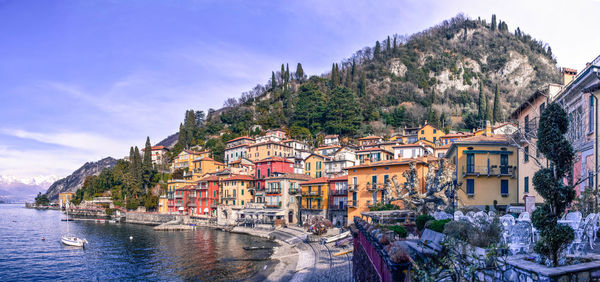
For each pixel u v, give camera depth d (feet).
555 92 133.69
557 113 49.24
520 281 45.93
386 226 98.07
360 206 243.19
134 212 482.28
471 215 73.36
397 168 225.97
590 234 57.41
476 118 599.57
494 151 171.32
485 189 170.19
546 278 41.55
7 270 189.78
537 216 47.70
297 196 318.86
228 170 400.06
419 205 133.08
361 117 605.73
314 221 246.68
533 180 50.01
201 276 169.78
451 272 44.80
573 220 54.34
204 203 403.75
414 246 70.95
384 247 50.80
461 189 165.58
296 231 274.98
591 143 94.79
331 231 235.40
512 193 168.25
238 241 269.44
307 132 586.45
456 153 175.42
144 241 280.10
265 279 156.25
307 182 307.37
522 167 160.97
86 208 602.44
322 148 447.83
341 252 169.17
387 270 50.67
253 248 232.12
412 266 46.01
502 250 53.47
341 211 273.13
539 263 46.88
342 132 583.17
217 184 390.42
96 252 237.04
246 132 644.69
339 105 593.01
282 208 322.34
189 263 197.57
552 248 45.65
